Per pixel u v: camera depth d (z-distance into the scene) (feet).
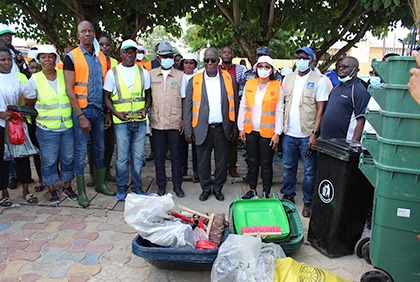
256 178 14.42
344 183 9.81
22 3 21.03
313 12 19.97
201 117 13.65
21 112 12.34
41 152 13.24
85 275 9.26
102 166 14.47
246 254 8.32
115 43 22.04
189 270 9.43
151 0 19.58
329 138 11.44
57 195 13.85
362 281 8.66
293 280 7.82
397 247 8.20
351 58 11.57
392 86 7.61
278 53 49.65
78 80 12.78
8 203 13.30
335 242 10.27
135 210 9.12
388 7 14.43
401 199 7.98
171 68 14.15
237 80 16.79
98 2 20.47
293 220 11.05
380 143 8.12
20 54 15.79
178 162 14.62
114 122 13.55
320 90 12.56
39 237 11.16
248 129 13.79
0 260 9.87
